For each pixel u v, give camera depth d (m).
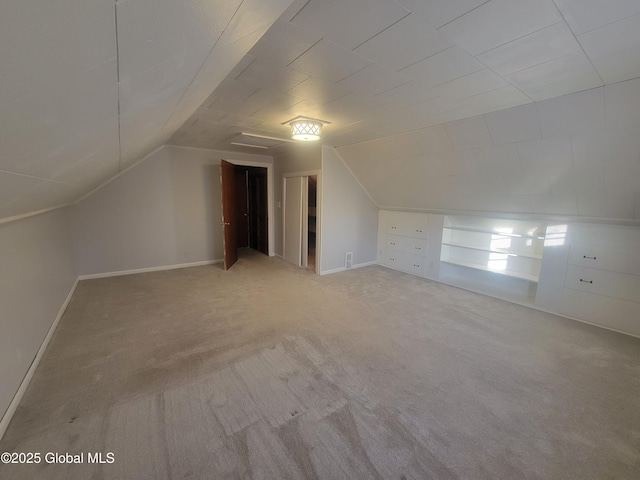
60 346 2.30
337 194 4.45
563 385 1.92
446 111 2.41
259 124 2.96
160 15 0.55
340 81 1.85
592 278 2.80
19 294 1.92
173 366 2.06
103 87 0.72
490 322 2.85
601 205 2.58
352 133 3.22
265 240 5.89
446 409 1.69
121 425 1.54
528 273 3.59
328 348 2.33
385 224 4.99
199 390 1.82
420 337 2.53
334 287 3.86
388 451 1.42
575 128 2.13
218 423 1.56
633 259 2.57
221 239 5.08
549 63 1.58
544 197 2.87
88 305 3.12
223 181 4.43
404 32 1.30
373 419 1.61
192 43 0.81
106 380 1.89
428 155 3.29
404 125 2.86
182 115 2.25
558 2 1.09
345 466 1.33
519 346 2.40
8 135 0.63
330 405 1.71
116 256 4.18
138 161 4.05
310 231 6.71
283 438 1.48
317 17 1.19
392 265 4.92
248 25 0.97
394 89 1.97
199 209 4.79
